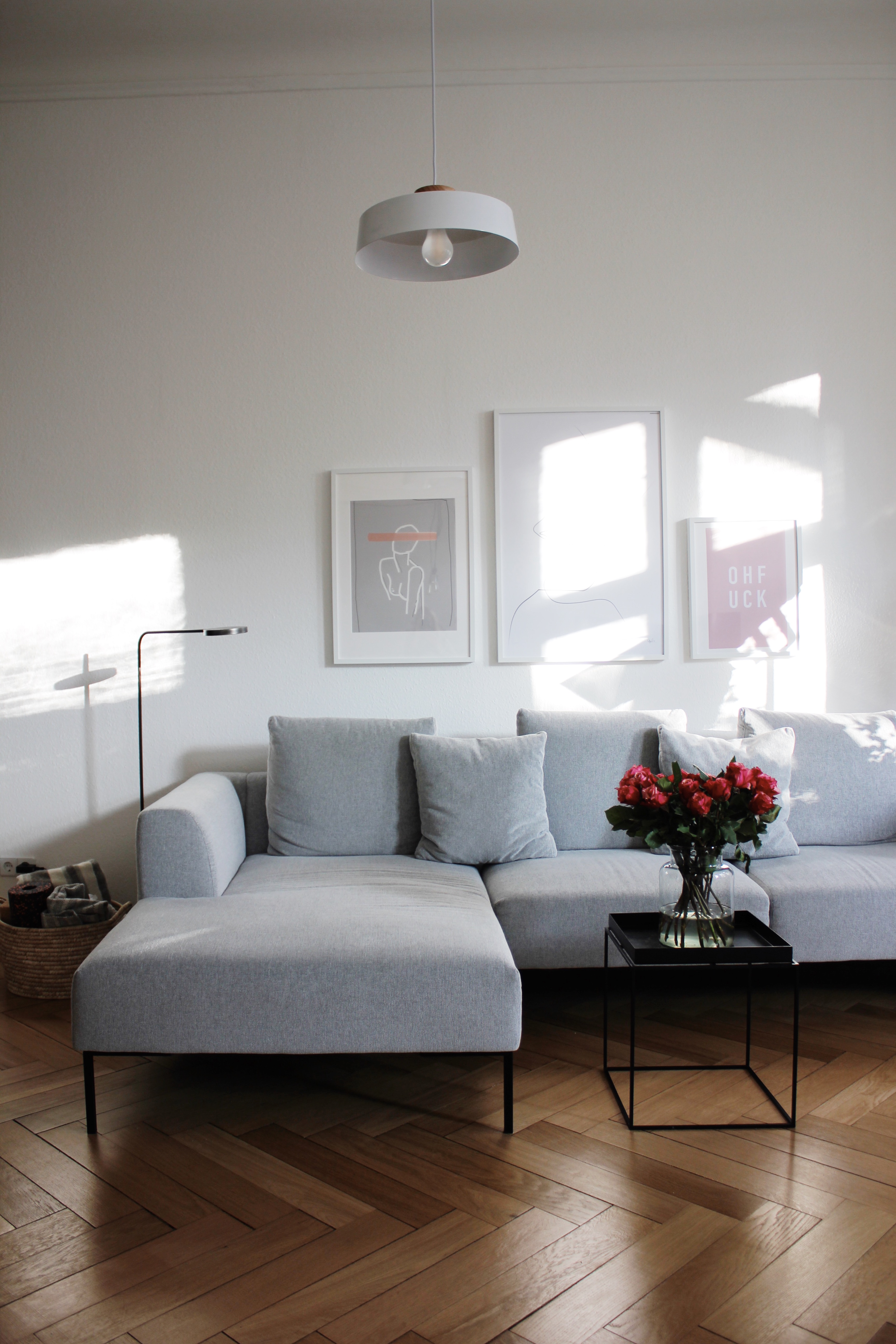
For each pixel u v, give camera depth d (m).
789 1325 1.67
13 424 3.85
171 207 3.83
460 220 2.20
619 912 2.83
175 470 3.85
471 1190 2.09
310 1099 2.54
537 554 3.84
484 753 3.39
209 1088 2.62
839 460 3.89
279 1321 1.70
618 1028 2.95
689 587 3.86
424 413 3.84
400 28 3.67
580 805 3.48
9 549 3.86
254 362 3.83
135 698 3.87
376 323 3.83
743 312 3.86
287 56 3.78
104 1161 2.24
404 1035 2.39
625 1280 1.79
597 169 3.83
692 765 3.39
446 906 2.76
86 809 3.88
